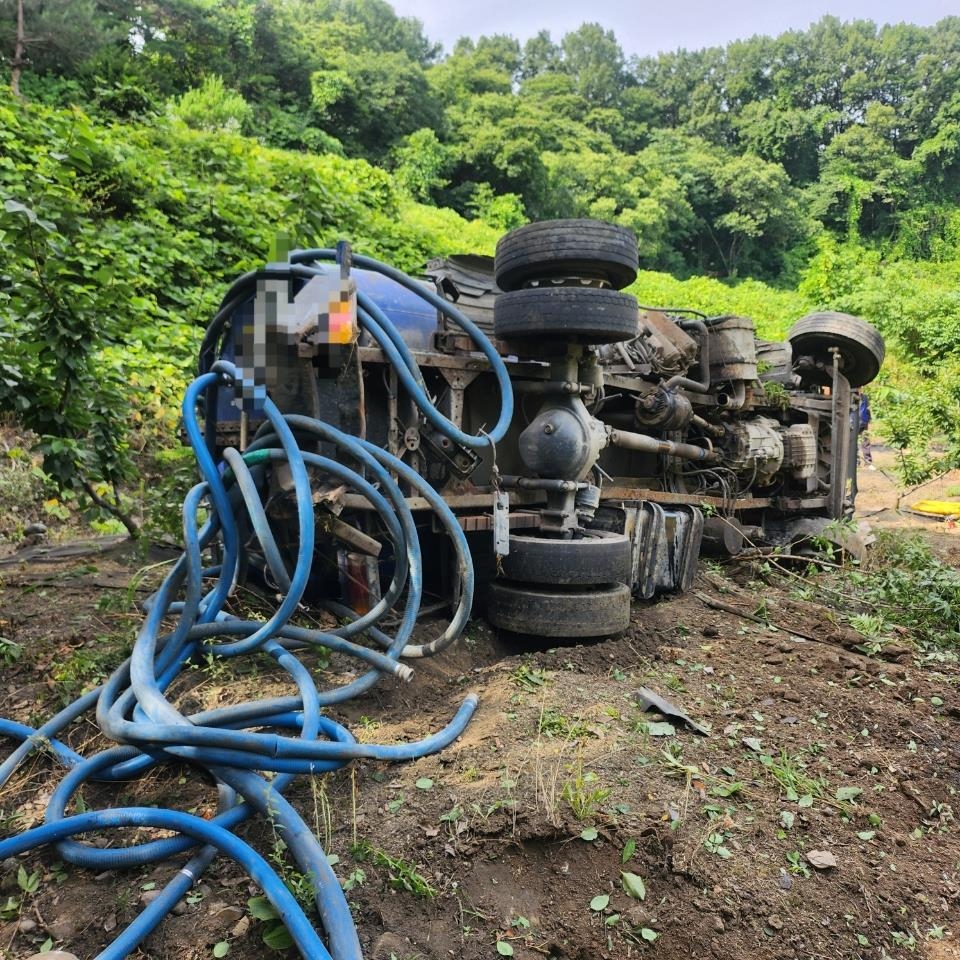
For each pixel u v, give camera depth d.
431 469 4.36
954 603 5.52
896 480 14.33
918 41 79.25
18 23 19.53
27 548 6.32
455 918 2.47
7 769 3.03
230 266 11.06
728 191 58.53
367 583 3.99
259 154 13.85
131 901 2.48
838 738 3.64
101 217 10.39
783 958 2.45
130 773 2.99
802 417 7.96
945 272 43.59
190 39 29.92
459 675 4.01
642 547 5.11
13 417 7.32
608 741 3.28
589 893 2.59
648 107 82.81
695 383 6.05
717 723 3.64
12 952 2.35
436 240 14.95
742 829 2.89
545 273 4.30
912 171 63.09
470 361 4.29
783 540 7.34
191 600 3.34
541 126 40.44
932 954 2.56
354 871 2.56
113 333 5.45
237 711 2.92
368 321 3.80
